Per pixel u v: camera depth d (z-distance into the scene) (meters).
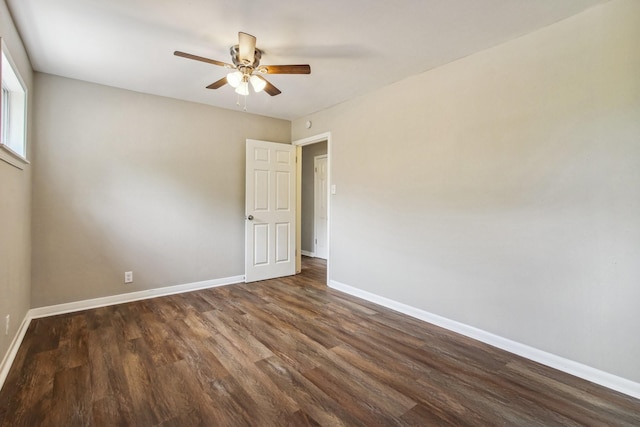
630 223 1.89
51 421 1.62
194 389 1.91
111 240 3.39
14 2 1.94
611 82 1.94
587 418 1.69
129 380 1.99
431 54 2.65
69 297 3.17
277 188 4.56
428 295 2.99
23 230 2.59
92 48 2.55
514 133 2.38
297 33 2.34
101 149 3.31
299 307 3.36
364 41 2.45
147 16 2.12
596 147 2.00
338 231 4.01
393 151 3.30
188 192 3.89
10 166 2.10
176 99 3.78
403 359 2.30
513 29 2.26
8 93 2.51
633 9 1.86
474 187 2.63
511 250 2.41
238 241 4.34
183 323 2.90
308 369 2.15
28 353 2.30
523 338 2.35
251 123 4.42
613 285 1.95
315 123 4.36
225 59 2.76
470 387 1.96
